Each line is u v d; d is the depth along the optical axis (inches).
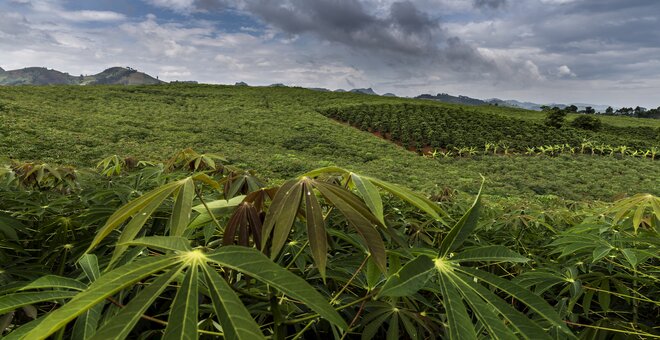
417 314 52.9
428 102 4121.6
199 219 44.9
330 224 75.5
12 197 88.1
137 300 24.8
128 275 26.7
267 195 41.3
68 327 50.3
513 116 3506.4
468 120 2768.2
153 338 53.2
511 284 33.9
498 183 1221.7
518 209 107.9
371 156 1759.4
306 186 36.9
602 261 70.8
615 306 68.7
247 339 23.0
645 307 69.5
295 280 26.7
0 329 46.6
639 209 62.2
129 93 3122.5
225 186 57.3
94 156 1119.6
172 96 3257.9
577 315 61.2
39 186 112.0
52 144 1161.4
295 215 34.2
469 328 29.0
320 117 2783.0
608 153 2052.2
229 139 1854.1
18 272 60.9
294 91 4192.9
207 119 2367.1
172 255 29.3
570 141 2261.3
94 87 3309.5
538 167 1627.7
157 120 2149.4
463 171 1560.0
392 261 44.1
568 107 4653.1
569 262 73.2
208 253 29.1
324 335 58.1
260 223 37.5
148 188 106.6
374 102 3622.0
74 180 111.3
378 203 36.7
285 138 1996.8
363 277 59.4
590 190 1248.8
